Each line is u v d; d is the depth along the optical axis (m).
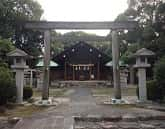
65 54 29.45
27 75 23.30
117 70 11.52
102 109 9.50
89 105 10.91
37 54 26.08
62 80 29.34
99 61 29.64
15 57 10.84
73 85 25.95
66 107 10.22
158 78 10.44
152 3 16.23
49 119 7.30
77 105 10.95
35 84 23.77
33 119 7.33
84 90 20.95
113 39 11.62
